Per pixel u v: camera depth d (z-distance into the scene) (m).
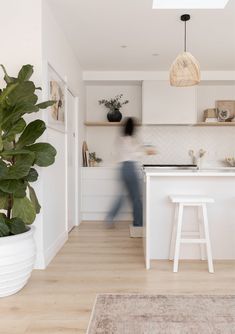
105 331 1.71
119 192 4.66
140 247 3.44
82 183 4.96
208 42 3.97
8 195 2.25
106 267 2.78
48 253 2.90
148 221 2.78
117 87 5.56
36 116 2.74
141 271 2.67
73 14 3.14
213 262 2.91
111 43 3.99
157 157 5.49
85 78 5.21
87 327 1.76
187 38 3.84
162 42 3.96
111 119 5.30
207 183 2.98
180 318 1.85
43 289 2.29
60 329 1.75
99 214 5.00
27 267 2.18
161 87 5.13
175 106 5.12
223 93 5.49
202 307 1.99
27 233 2.19
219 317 1.86
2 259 2.02
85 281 2.44
